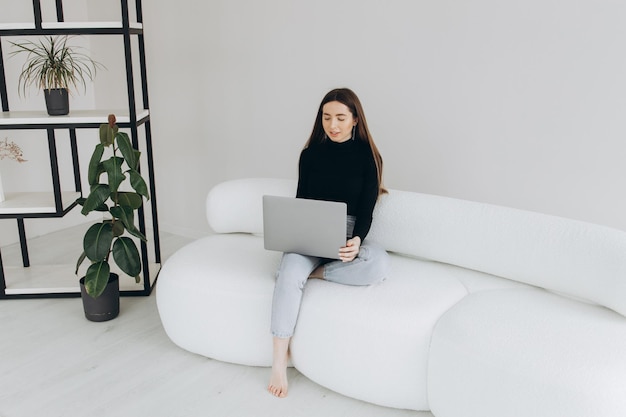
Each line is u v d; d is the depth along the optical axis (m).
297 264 2.01
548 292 2.01
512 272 2.04
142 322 2.57
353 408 1.96
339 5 2.81
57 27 2.52
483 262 2.10
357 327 1.88
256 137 3.28
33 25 2.52
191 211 3.68
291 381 2.11
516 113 2.49
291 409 1.95
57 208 2.65
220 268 2.19
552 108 2.40
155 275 3.04
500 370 1.59
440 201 2.23
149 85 3.62
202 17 3.28
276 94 3.13
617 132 2.28
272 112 3.18
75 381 2.10
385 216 2.29
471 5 2.48
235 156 3.39
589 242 1.87
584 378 1.51
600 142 2.32
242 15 3.13
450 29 2.55
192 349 2.24
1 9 3.34
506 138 2.54
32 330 2.49
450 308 1.89
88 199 2.43
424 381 1.85
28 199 2.81
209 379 2.12
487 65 2.50
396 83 2.76
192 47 3.37
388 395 1.90
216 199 2.55
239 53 3.20
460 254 2.14
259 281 2.10
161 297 2.25
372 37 2.76
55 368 2.19
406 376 1.85
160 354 2.29
